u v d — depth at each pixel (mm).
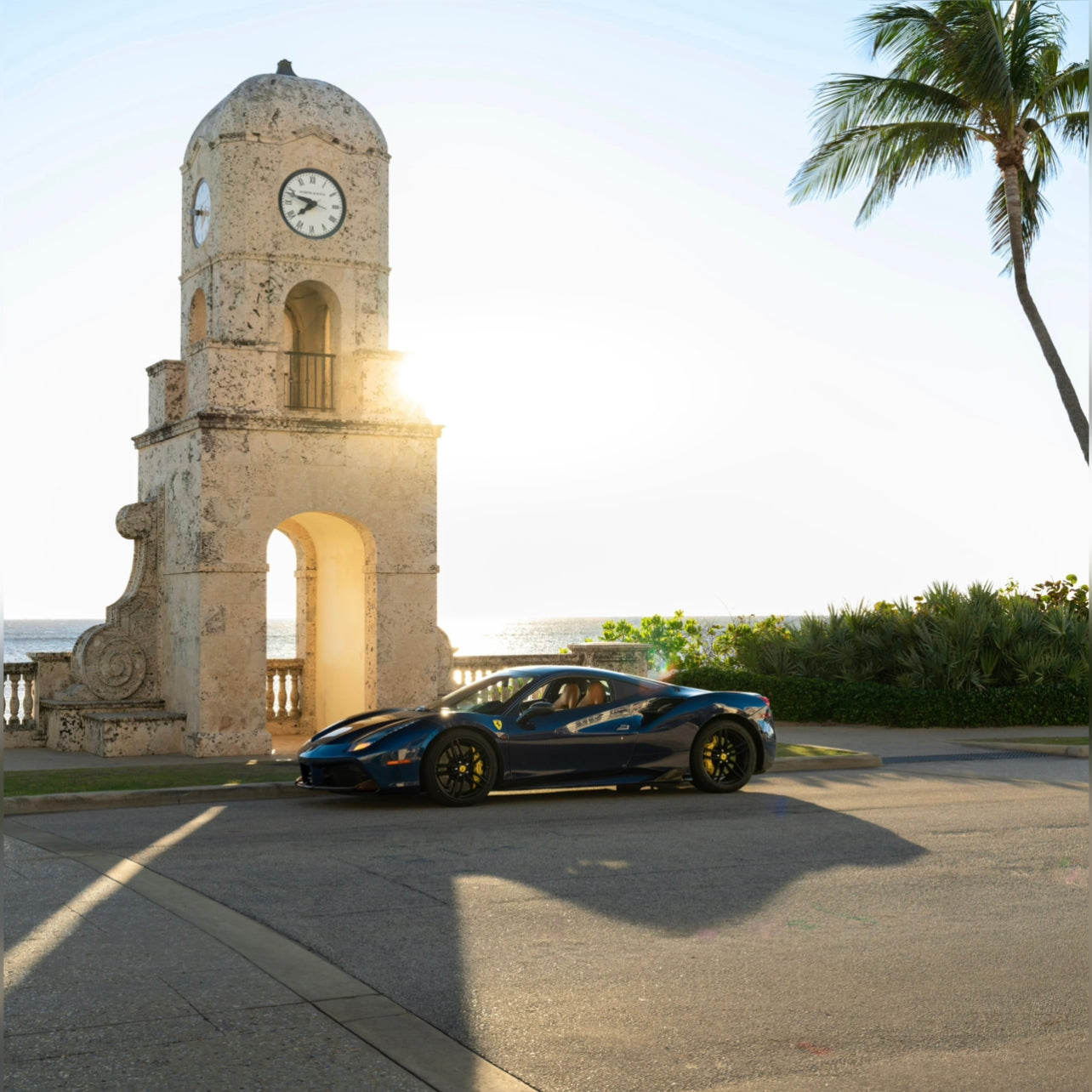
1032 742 18531
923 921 7668
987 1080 5086
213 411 18156
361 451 19062
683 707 13500
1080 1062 5277
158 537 19609
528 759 12820
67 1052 5301
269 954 6855
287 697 21906
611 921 7652
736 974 6535
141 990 6180
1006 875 9023
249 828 11258
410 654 19281
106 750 17953
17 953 6844
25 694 19656
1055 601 26406
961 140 24953
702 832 10914
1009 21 24750
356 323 19375
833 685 22703
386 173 19828
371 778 12320
